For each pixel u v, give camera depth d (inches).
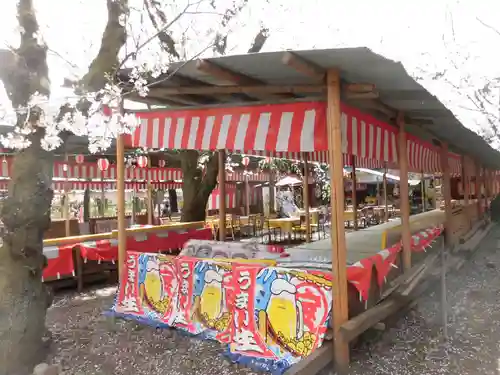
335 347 136.4
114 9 152.6
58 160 353.4
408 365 143.7
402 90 165.3
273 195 733.9
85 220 455.2
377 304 168.6
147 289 190.4
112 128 157.4
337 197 139.9
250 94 175.9
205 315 168.6
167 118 187.9
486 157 531.8
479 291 251.9
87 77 146.4
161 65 147.1
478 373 137.5
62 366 143.6
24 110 129.4
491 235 514.6
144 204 704.4
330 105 139.7
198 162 442.0
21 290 139.3
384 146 199.5
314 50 118.3
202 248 222.8
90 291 259.8
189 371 139.4
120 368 142.6
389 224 306.0
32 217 138.7
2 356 134.4
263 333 147.5
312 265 174.2
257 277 152.8
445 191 338.6
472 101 316.5
